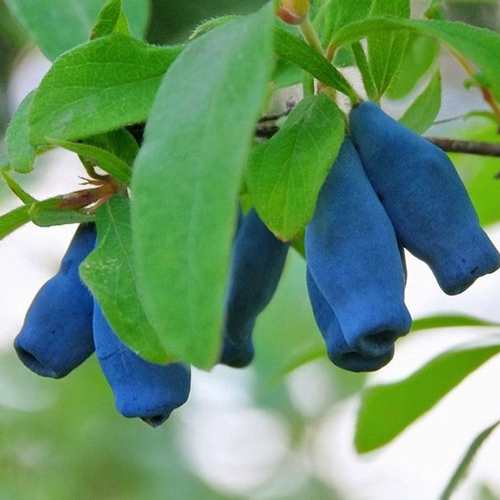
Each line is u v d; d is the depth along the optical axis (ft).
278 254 1.04
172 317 0.85
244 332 1.05
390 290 0.92
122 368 0.95
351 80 1.05
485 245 0.94
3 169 1.01
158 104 0.88
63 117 0.97
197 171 0.86
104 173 1.01
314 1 1.05
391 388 1.26
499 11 1.43
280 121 1.11
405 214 0.94
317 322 0.96
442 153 0.95
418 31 0.95
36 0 1.09
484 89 1.20
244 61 0.87
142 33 1.10
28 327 1.00
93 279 0.93
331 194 0.94
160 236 0.85
